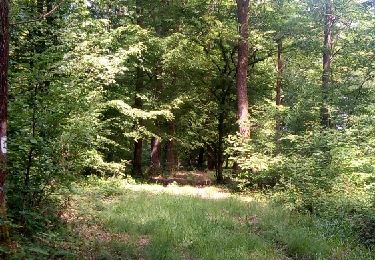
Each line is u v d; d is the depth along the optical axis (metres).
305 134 17.03
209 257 7.42
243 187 18.06
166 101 22.84
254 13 21.22
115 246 7.66
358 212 10.55
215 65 22.44
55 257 6.70
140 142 24.08
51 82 8.98
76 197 11.50
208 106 23.78
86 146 11.66
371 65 20.50
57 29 13.22
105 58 15.76
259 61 22.89
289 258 8.04
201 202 13.33
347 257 7.99
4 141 6.48
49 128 8.31
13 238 6.53
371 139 14.73
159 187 18.59
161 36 23.36
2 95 6.43
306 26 21.36
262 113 21.30
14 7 11.19
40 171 8.12
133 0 21.88
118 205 11.88
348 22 23.84
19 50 10.89
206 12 21.05
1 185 6.42
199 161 38.09
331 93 20.64
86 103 11.26
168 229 9.09
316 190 12.43
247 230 9.66
